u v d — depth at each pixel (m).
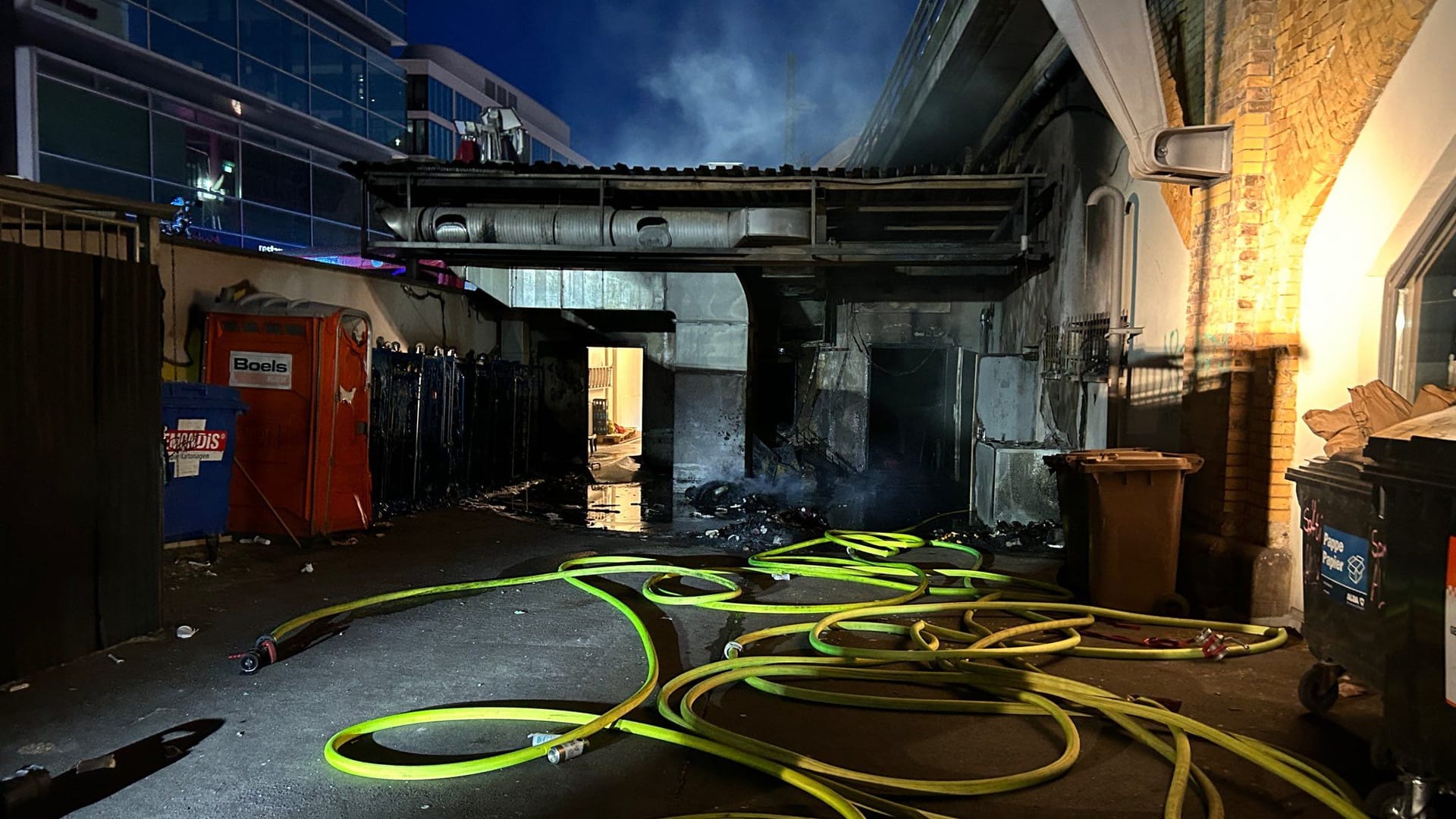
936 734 3.79
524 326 14.42
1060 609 5.58
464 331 13.21
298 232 28.20
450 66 46.34
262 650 4.56
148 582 5.08
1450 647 2.78
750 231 10.28
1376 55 4.66
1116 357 7.79
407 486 9.98
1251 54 5.63
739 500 11.31
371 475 9.09
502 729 3.78
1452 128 4.29
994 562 7.64
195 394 6.83
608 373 21.12
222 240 24.95
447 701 4.11
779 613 5.64
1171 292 6.93
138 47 21.33
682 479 12.61
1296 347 5.59
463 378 11.43
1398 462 2.97
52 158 19.81
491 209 10.90
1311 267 5.48
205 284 8.03
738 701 4.16
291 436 7.77
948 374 15.72
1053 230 10.27
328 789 3.20
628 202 11.57
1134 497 5.81
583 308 12.69
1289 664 4.78
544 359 15.38
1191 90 6.54
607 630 5.34
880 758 3.54
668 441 15.25
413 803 3.09
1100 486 5.78
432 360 10.52
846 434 15.57
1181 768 3.23
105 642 4.79
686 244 10.80
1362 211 4.99
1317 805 3.14
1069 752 3.44
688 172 10.71
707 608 5.92
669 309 12.61
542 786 3.24
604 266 12.38
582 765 3.42
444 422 10.90
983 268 13.55
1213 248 6.04
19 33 19.16
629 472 15.05
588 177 10.83
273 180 27.19
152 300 5.07
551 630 5.33
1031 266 11.39
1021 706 3.96
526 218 10.80
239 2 24.91
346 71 30.34
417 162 10.80
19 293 4.25
